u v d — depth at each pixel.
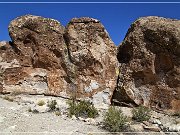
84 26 20.03
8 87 19.73
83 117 16.47
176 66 18.58
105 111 17.97
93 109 17.06
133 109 18.00
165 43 18.61
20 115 15.61
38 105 17.67
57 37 20.17
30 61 20.25
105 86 19.81
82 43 19.89
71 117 16.08
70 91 19.84
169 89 18.80
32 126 14.28
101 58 19.88
